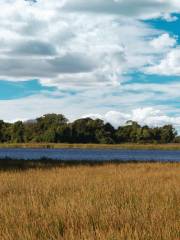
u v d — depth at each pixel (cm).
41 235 854
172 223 890
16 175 2111
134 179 1847
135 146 18912
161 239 795
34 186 1612
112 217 964
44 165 3086
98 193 1324
